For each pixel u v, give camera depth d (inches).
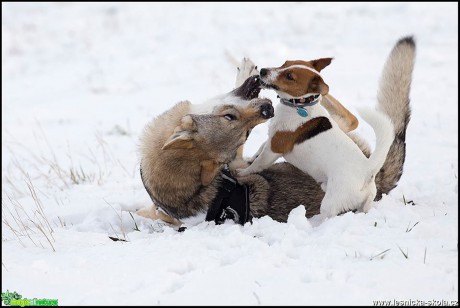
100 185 528.1
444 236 335.3
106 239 370.6
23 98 1004.6
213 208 394.3
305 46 1147.3
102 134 721.6
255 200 399.9
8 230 412.2
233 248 324.5
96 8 1722.4
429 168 513.7
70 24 1550.2
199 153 387.2
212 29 1364.4
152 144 402.3
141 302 254.1
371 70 957.2
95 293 267.9
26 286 279.3
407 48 438.3
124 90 980.6
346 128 431.2
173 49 1236.5
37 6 1781.5
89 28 1492.4
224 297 255.0
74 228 418.0
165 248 330.6
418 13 1346.0
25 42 1421.0
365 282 270.4
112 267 302.5
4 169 623.5
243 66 451.2
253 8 1562.5
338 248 315.0
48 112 885.2
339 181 376.8
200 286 267.9
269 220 371.2
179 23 1457.9
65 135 740.0
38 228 386.0
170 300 254.5
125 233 400.2
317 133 390.9
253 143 626.8
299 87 393.1
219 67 1051.9
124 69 1129.4
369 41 1159.6
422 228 336.8
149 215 434.0
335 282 269.4
